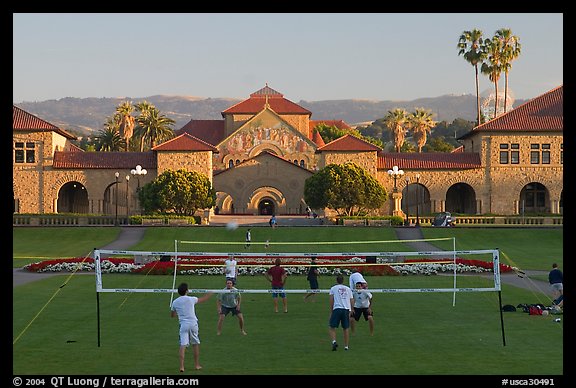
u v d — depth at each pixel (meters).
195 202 113.50
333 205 115.88
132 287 46.62
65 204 130.12
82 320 33.69
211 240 88.81
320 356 26.14
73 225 100.50
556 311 35.91
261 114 152.88
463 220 108.94
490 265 57.66
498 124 126.44
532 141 125.69
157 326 32.25
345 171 115.50
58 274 54.94
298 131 152.75
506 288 46.41
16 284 47.50
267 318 35.09
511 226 100.12
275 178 136.75
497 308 37.84
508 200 125.81
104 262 56.84
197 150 123.81
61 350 27.09
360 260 59.59
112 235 91.62
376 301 40.72
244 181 137.00
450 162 126.38
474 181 126.00
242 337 29.97
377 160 127.62
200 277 52.53
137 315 35.41
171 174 113.62
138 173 109.50
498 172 125.88
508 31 155.00
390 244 85.31
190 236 91.38
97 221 107.31
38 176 123.50
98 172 124.12
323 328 32.12
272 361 25.34
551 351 26.83
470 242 86.94
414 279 51.97
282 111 168.62
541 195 129.62
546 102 129.50
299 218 122.88
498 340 28.97
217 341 29.09
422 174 126.31
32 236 90.19
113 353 26.64
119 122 172.50
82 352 26.77
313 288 41.94
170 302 39.78
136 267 55.09
